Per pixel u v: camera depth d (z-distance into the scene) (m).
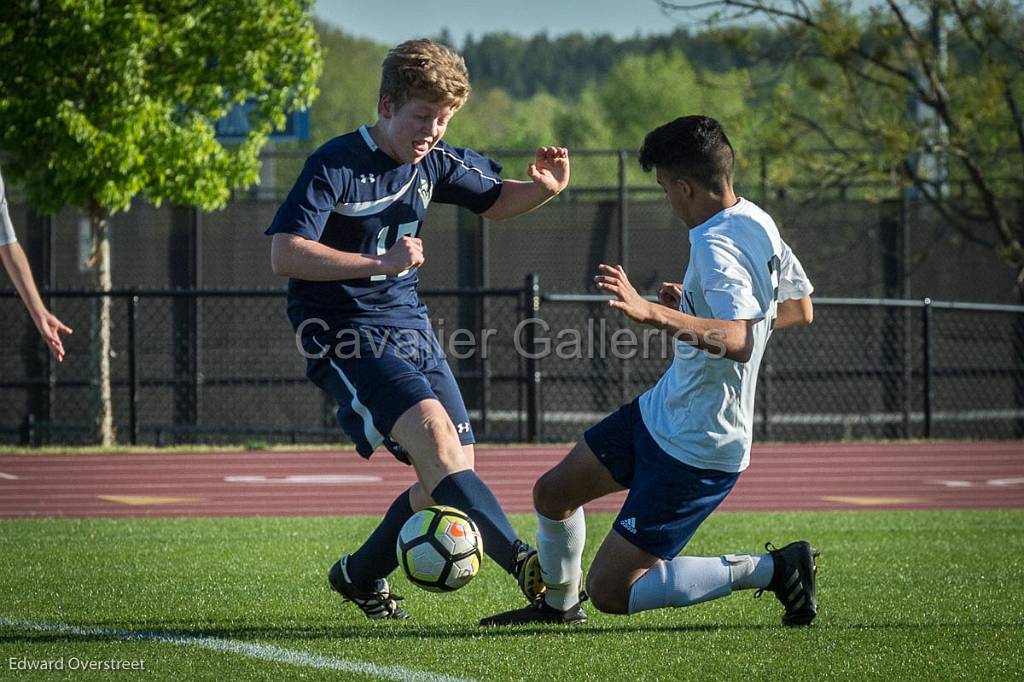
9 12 38.41
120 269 54.19
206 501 28.84
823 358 52.66
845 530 22.91
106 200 40.03
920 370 48.91
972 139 49.25
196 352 47.12
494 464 36.22
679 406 13.14
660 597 13.38
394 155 13.54
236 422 48.84
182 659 12.36
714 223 12.85
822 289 55.38
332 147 13.30
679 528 13.26
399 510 14.16
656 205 60.09
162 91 40.47
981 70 48.25
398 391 13.08
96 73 39.03
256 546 20.69
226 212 54.72
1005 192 53.72
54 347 13.60
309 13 41.69
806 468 35.81
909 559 19.42
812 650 12.84
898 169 50.41
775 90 50.28
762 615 15.02
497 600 16.05
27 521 24.28
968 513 26.00
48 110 39.09
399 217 13.80
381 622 14.53
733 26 49.09
